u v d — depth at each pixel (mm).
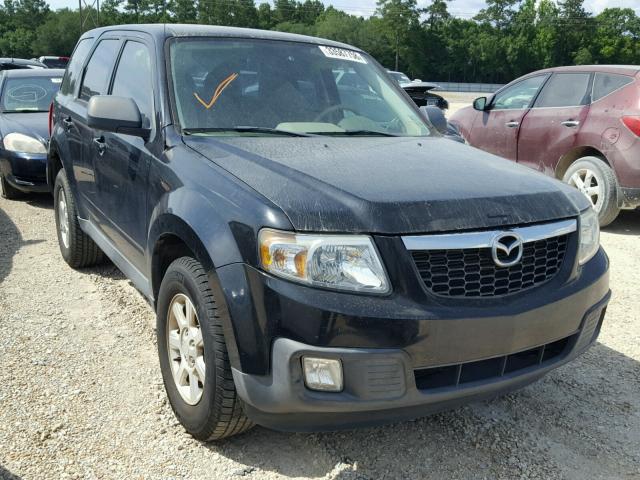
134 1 100000
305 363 2352
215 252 2543
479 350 2477
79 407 3160
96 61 4684
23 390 3279
